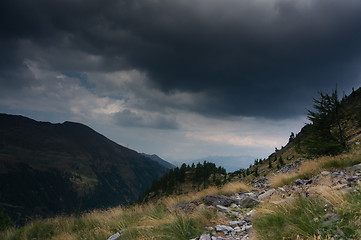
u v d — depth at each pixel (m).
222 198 9.20
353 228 3.57
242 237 5.08
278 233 4.30
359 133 26.59
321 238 3.59
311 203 5.18
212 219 6.49
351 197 4.71
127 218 9.18
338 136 20.45
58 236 8.75
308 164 12.95
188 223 5.92
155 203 11.97
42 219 10.88
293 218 4.66
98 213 10.99
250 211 7.27
